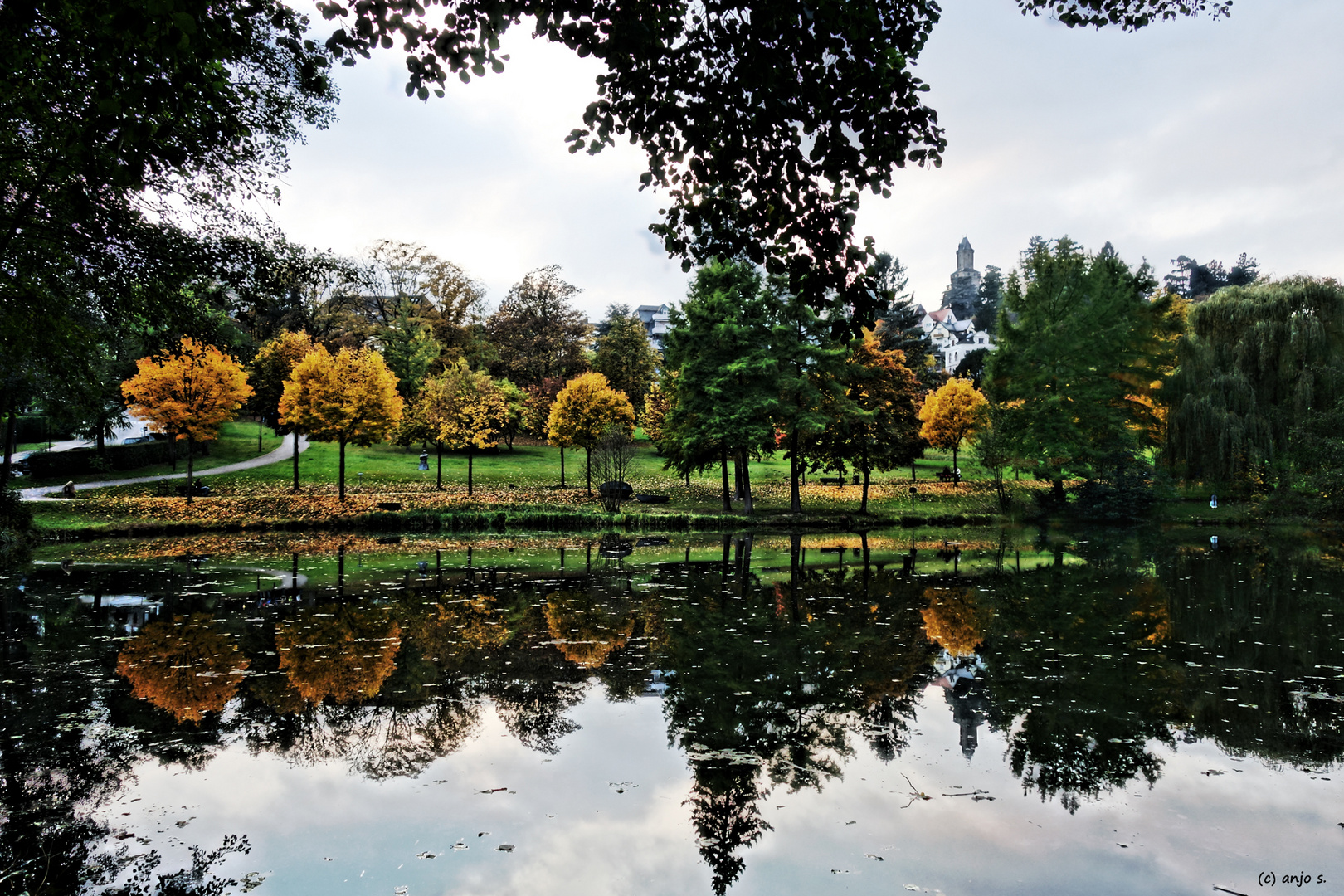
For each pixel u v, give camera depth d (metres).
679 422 34.66
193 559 19.77
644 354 62.19
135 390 28.52
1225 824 5.27
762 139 4.88
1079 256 35.91
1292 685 8.58
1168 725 7.27
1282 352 30.00
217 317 14.39
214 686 8.44
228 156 9.87
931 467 55.16
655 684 8.58
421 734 7.00
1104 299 34.44
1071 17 5.75
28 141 8.00
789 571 18.53
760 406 30.78
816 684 8.61
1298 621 12.23
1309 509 30.41
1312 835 5.09
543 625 11.78
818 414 31.42
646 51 4.55
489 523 29.67
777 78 4.52
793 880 4.48
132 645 10.25
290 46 5.40
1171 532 29.22
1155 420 33.59
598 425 37.38
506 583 16.05
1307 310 29.80
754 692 8.32
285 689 8.32
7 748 6.59
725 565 19.70
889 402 35.19
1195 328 32.38
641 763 6.33
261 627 11.46
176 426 28.89
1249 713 7.62
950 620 12.31
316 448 46.66
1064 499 36.28
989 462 36.00
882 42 4.41
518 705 7.83
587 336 68.62
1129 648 10.40
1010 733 7.08
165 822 5.23
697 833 5.11
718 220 5.26
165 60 3.84
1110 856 4.79
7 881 4.41
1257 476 30.56
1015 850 4.87
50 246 9.42
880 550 23.62
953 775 6.11
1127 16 5.72
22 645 10.24
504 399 46.72
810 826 5.21
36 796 5.62
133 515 27.03
